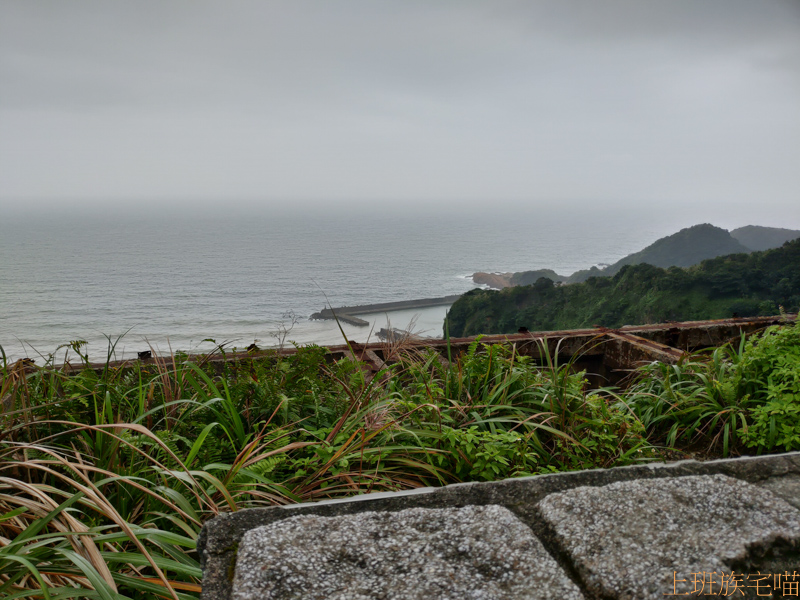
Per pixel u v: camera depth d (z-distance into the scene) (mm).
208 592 1072
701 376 3979
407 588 1005
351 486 2637
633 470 1527
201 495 2287
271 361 3857
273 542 1129
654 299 73062
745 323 6457
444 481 2842
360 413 3008
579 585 1069
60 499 2246
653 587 1016
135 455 2516
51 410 2730
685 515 1252
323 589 1001
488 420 3184
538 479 1482
